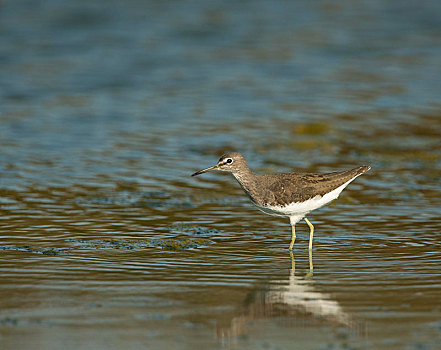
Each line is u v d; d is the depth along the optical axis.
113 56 31.70
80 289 10.91
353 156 20.78
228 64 30.80
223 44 33.56
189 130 23.11
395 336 9.16
